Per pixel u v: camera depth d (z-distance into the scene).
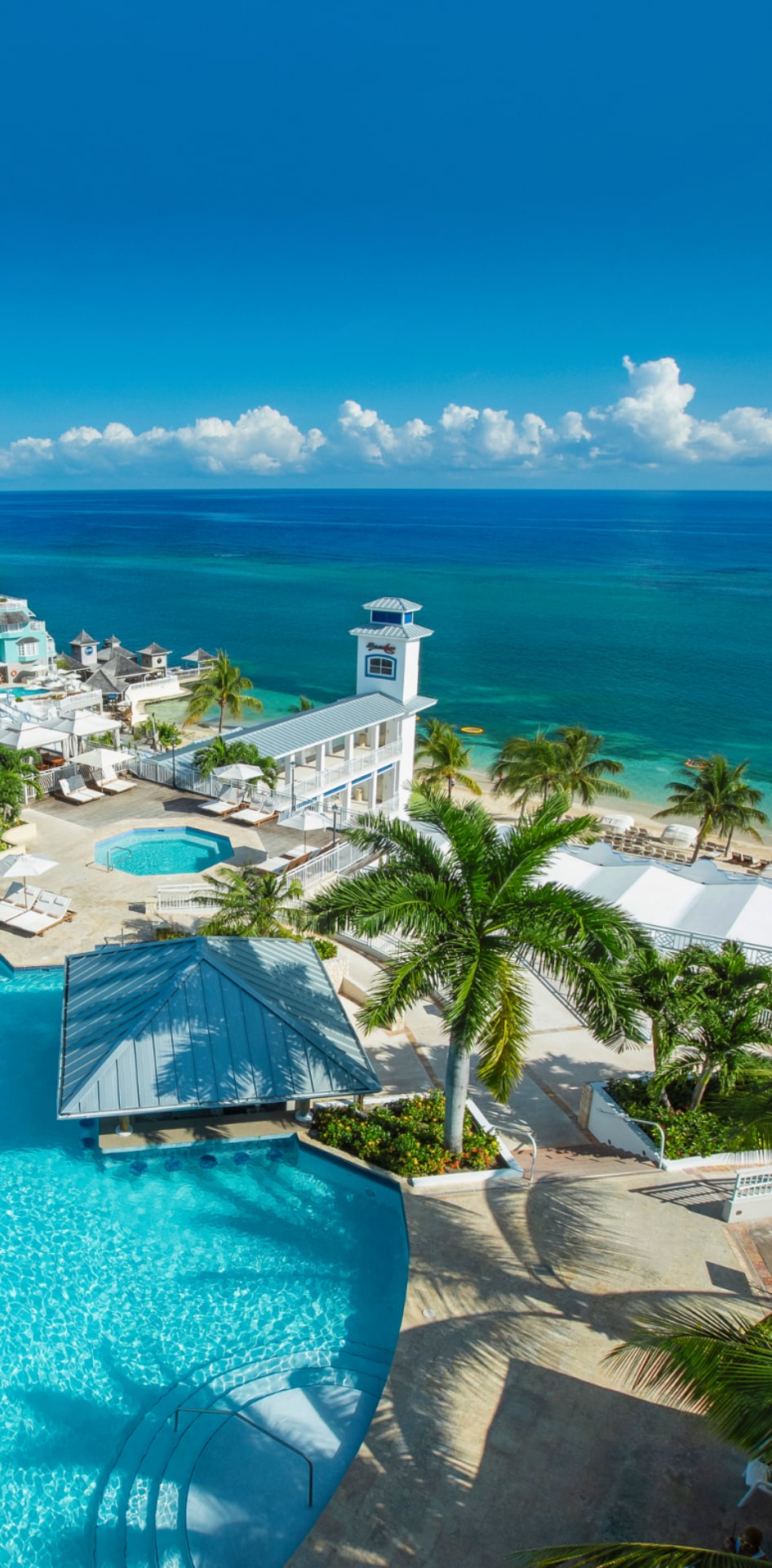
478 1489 11.50
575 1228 16.08
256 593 160.25
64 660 77.00
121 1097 16.94
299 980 21.19
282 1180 17.89
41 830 34.62
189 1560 11.12
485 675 100.88
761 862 46.12
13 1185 17.50
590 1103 19.50
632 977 18.36
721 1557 8.28
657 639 123.62
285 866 31.27
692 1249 15.62
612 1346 13.58
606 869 30.56
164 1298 15.08
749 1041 17.72
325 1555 10.72
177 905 28.06
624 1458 11.91
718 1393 8.95
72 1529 11.53
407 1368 13.15
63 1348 14.08
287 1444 12.61
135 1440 12.69
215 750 36.78
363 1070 18.45
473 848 16.67
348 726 38.84
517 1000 16.22
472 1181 17.30
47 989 24.27
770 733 78.69
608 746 73.44
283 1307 15.00
